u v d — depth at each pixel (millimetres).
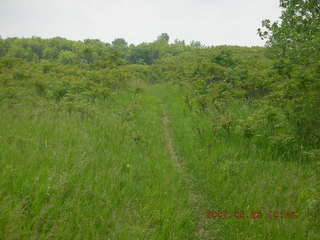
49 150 4836
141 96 15867
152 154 6047
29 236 2512
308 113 5902
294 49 8086
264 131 6906
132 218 3268
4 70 16016
